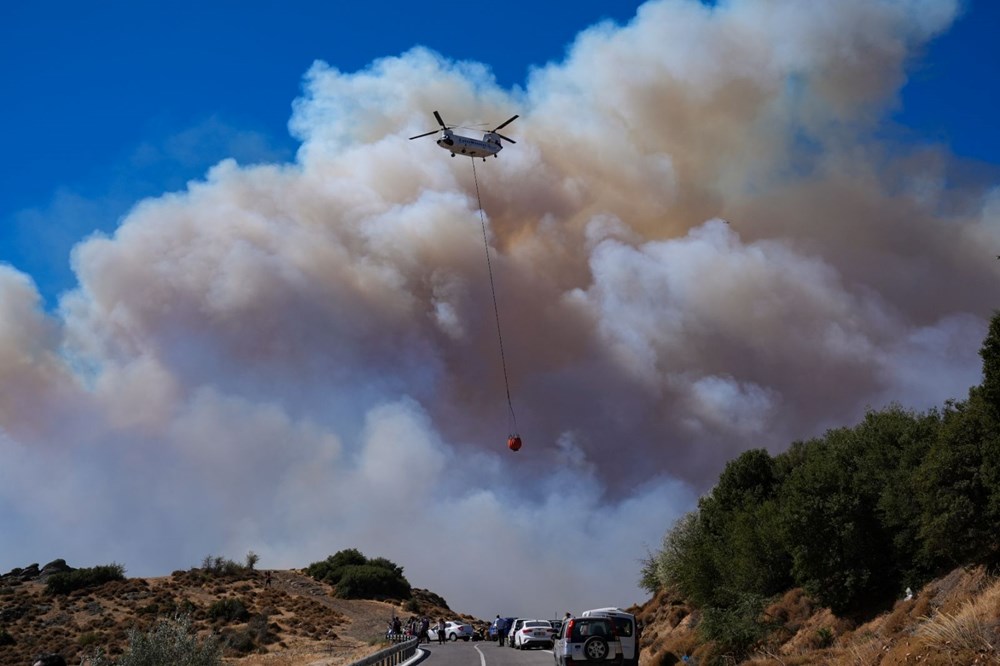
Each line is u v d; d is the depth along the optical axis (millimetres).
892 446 33531
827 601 31219
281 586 103875
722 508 48500
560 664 26453
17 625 74812
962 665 13633
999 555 24562
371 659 28406
